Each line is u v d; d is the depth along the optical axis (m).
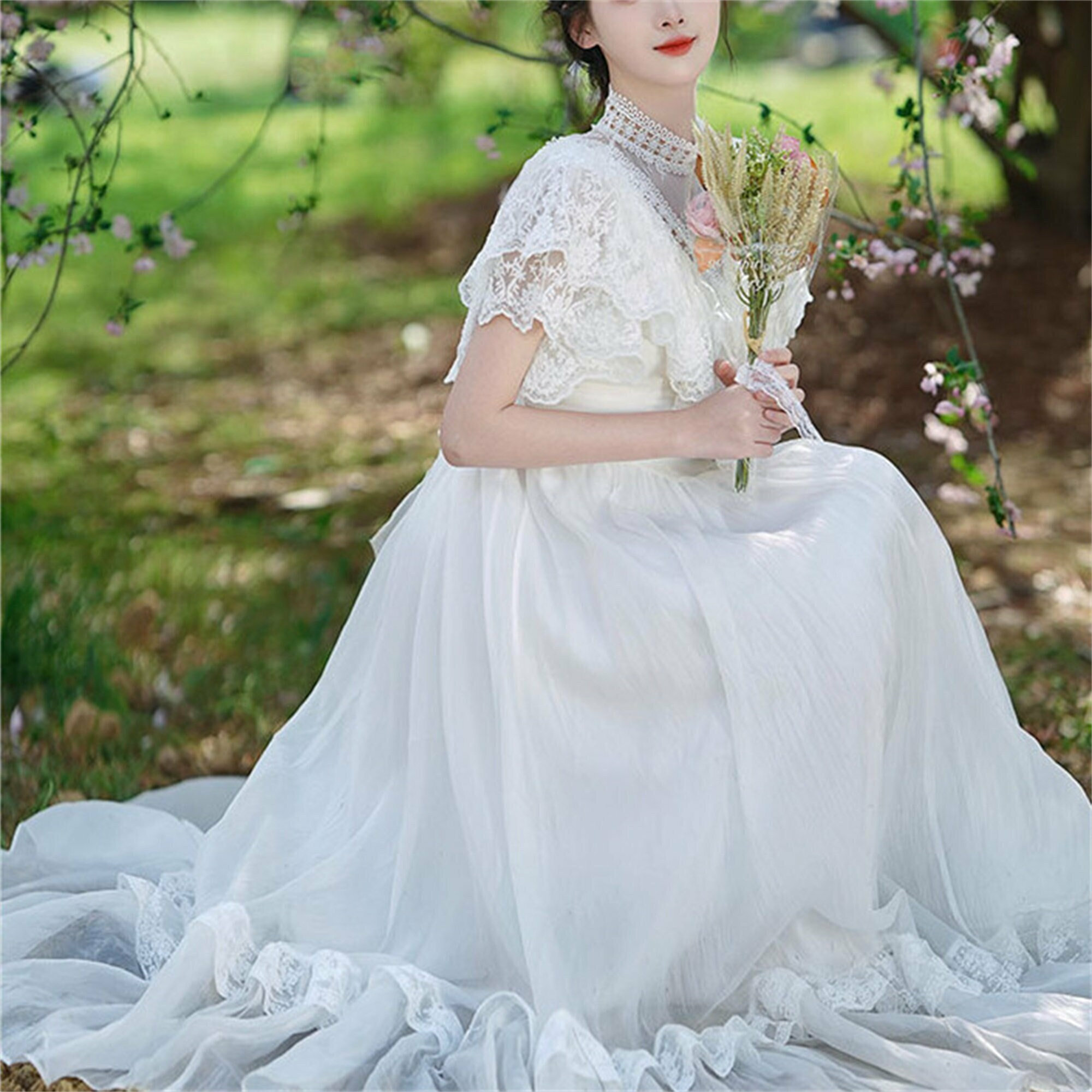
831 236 5.36
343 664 3.54
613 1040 2.99
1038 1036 3.05
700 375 3.17
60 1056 2.98
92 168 4.68
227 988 3.13
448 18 9.95
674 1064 2.94
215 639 5.42
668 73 3.12
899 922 3.25
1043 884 3.44
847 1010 3.13
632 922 2.99
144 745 4.67
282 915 3.22
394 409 8.53
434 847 3.21
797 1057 2.99
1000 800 3.42
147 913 3.44
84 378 9.08
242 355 9.50
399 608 3.31
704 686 3.05
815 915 3.12
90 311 10.34
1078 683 4.95
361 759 3.37
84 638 5.29
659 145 3.21
